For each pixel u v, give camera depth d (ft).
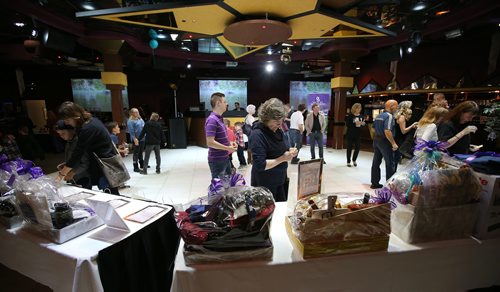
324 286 3.14
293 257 3.09
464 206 3.38
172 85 29.66
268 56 28.53
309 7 9.83
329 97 37.68
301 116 16.71
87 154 6.48
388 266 3.22
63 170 5.95
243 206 3.06
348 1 10.38
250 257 3.00
